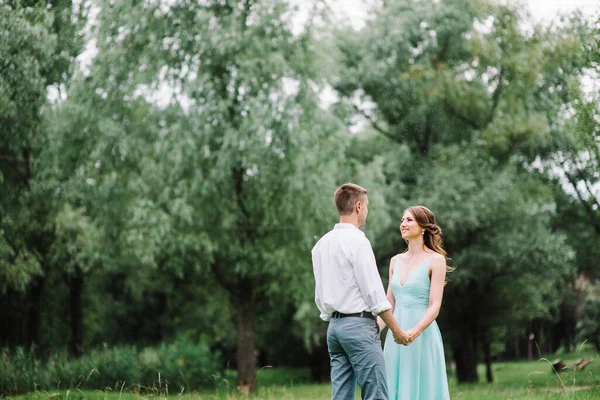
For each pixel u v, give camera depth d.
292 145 14.80
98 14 14.84
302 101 15.27
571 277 25.84
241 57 14.82
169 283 24.25
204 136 14.55
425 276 5.06
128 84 15.08
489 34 21.30
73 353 20.12
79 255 17.00
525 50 20.78
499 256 20.44
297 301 16.97
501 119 21.06
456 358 24.16
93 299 23.89
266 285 17.30
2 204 15.12
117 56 15.03
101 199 15.19
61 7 14.00
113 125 14.93
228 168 14.63
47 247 17.86
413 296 5.07
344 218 4.59
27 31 12.48
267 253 15.37
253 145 14.26
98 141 14.86
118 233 16.02
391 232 21.39
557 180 21.72
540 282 22.05
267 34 15.22
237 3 15.30
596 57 10.73
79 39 14.61
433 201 20.14
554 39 20.47
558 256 20.58
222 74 15.46
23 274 15.70
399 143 23.59
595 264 24.09
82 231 16.97
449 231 20.50
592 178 16.81
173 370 15.52
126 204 15.48
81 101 14.95
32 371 11.98
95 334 26.16
